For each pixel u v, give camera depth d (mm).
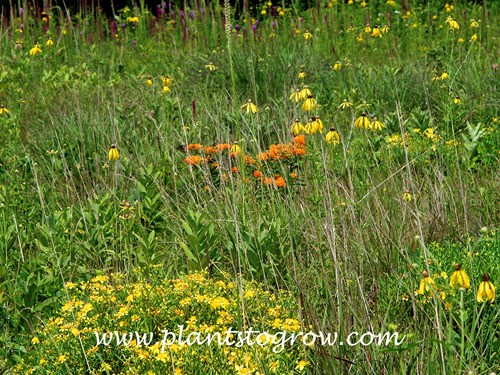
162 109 7473
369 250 4547
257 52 9727
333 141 5547
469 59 8836
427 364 3328
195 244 4660
